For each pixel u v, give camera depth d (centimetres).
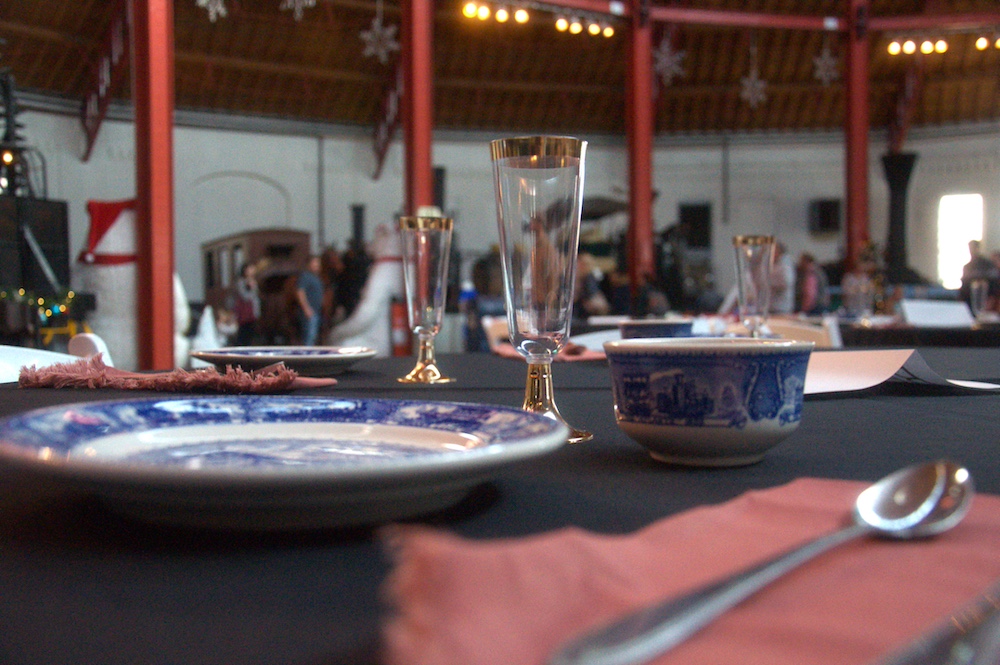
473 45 1449
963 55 1502
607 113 1625
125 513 44
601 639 22
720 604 25
